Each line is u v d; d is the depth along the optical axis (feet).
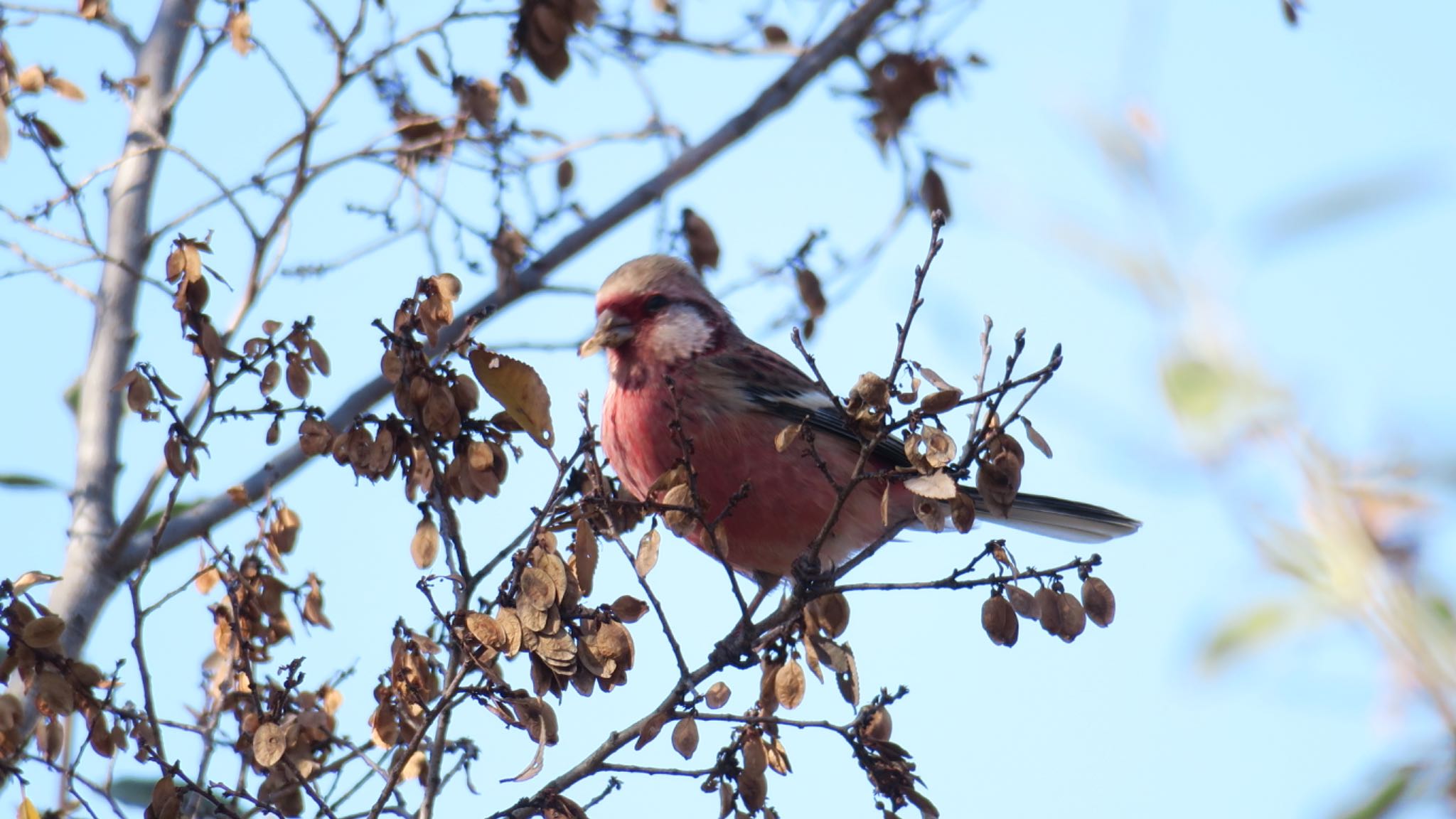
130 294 37.55
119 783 30.96
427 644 26.12
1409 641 22.77
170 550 36.19
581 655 25.12
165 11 40.06
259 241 35.81
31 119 34.01
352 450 26.53
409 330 26.11
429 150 40.93
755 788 26.27
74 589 34.50
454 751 28.45
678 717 26.50
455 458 26.37
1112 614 25.62
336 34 37.27
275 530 29.96
